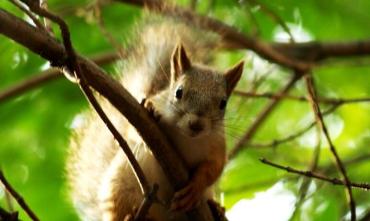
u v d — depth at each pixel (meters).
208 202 10.55
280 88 14.70
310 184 12.92
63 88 14.81
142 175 8.76
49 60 8.45
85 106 14.74
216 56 13.20
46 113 14.72
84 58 8.62
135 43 11.44
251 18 13.77
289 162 14.11
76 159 11.46
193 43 12.20
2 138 14.59
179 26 12.20
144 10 12.31
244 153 14.70
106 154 11.06
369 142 15.41
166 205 9.51
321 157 15.11
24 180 14.23
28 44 8.34
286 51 14.72
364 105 15.51
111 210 10.38
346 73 15.74
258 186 13.79
